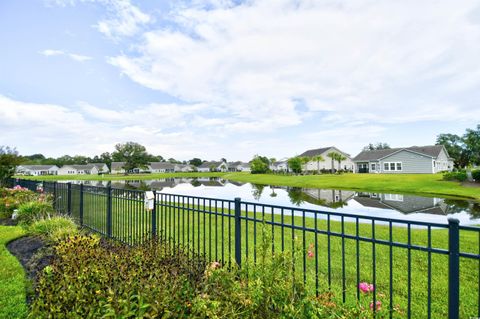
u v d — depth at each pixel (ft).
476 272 13.04
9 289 10.05
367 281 12.02
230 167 347.97
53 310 6.13
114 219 20.72
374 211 38.88
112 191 18.81
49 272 8.99
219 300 7.00
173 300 6.14
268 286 7.09
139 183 130.21
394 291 11.10
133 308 6.03
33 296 8.70
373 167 126.62
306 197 57.72
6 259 13.21
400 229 24.32
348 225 25.75
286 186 90.63
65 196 25.36
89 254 9.50
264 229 8.36
